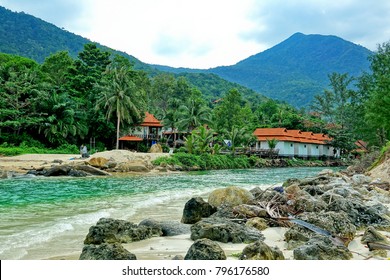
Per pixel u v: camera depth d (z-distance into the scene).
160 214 14.38
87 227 11.67
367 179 24.81
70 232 10.95
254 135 72.00
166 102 102.81
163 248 9.15
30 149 49.00
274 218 11.62
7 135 51.41
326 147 82.75
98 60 73.12
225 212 12.45
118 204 16.77
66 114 54.25
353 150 84.38
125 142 64.88
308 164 71.62
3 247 9.15
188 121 64.75
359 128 60.31
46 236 10.38
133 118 62.12
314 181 22.52
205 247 7.33
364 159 37.84
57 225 11.80
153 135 67.31
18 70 62.97
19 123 50.31
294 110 115.75
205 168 50.41
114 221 10.02
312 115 109.31
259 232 10.29
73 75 65.94
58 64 72.62
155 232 10.62
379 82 44.09
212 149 58.34
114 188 23.91
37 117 53.38
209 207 12.92
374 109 43.03
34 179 29.42
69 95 59.47
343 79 86.31
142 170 39.72
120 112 57.72
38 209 15.20
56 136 54.03
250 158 61.56
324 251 7.76
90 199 18.47
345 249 8.02
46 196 19.52
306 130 88.44
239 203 14.00
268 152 67.62
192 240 9.99
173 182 29.38
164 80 106.31
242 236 9.77
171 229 10.85
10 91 53.16
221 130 78.19
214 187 25.75
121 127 61.84
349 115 80.62
